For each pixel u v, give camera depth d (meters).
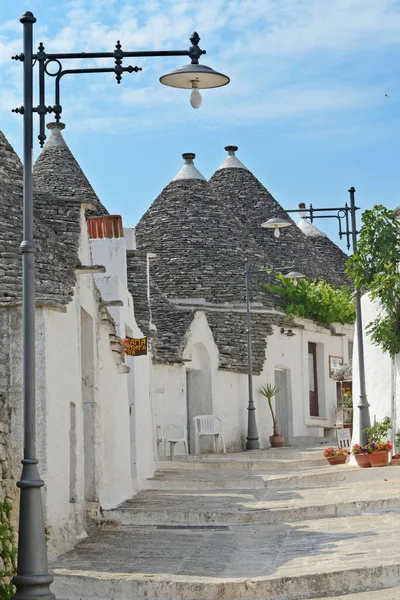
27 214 11.06
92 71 11.57
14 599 10.28
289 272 37.28
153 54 11.77
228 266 37.22
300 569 12.30
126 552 14.12
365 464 22.05
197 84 12.05
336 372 38.66
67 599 11.98
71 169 29.19
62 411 14.70
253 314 36.19
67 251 15.84
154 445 27.91
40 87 11.42
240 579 11.92
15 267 14.18
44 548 10.54
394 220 22.58
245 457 29.25
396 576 11.88
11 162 16.09
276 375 36.88
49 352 14.19
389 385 22.56
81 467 15.91
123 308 22.16
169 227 38.09
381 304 22.58
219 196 42.53
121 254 23.42
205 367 33.34
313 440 36.50
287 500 18.44
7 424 12.82
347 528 15.41
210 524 16.89
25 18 11.34
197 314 32.91
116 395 19.73
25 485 10.55
